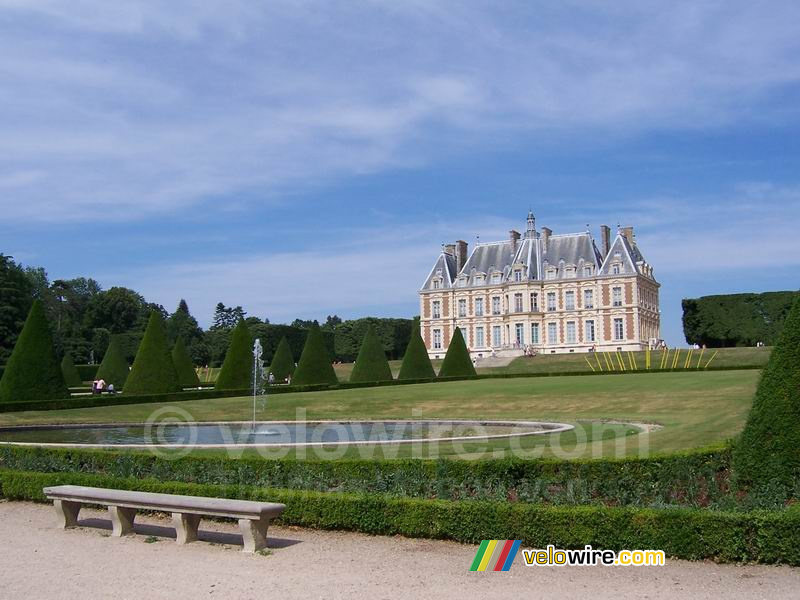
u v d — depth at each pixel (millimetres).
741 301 86562
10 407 35156
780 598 8781
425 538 11766
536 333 104750
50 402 36406
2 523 13586
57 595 9156
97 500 12539
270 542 11852
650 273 108188
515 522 11094
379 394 41594
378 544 11570
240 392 45656
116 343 61625
